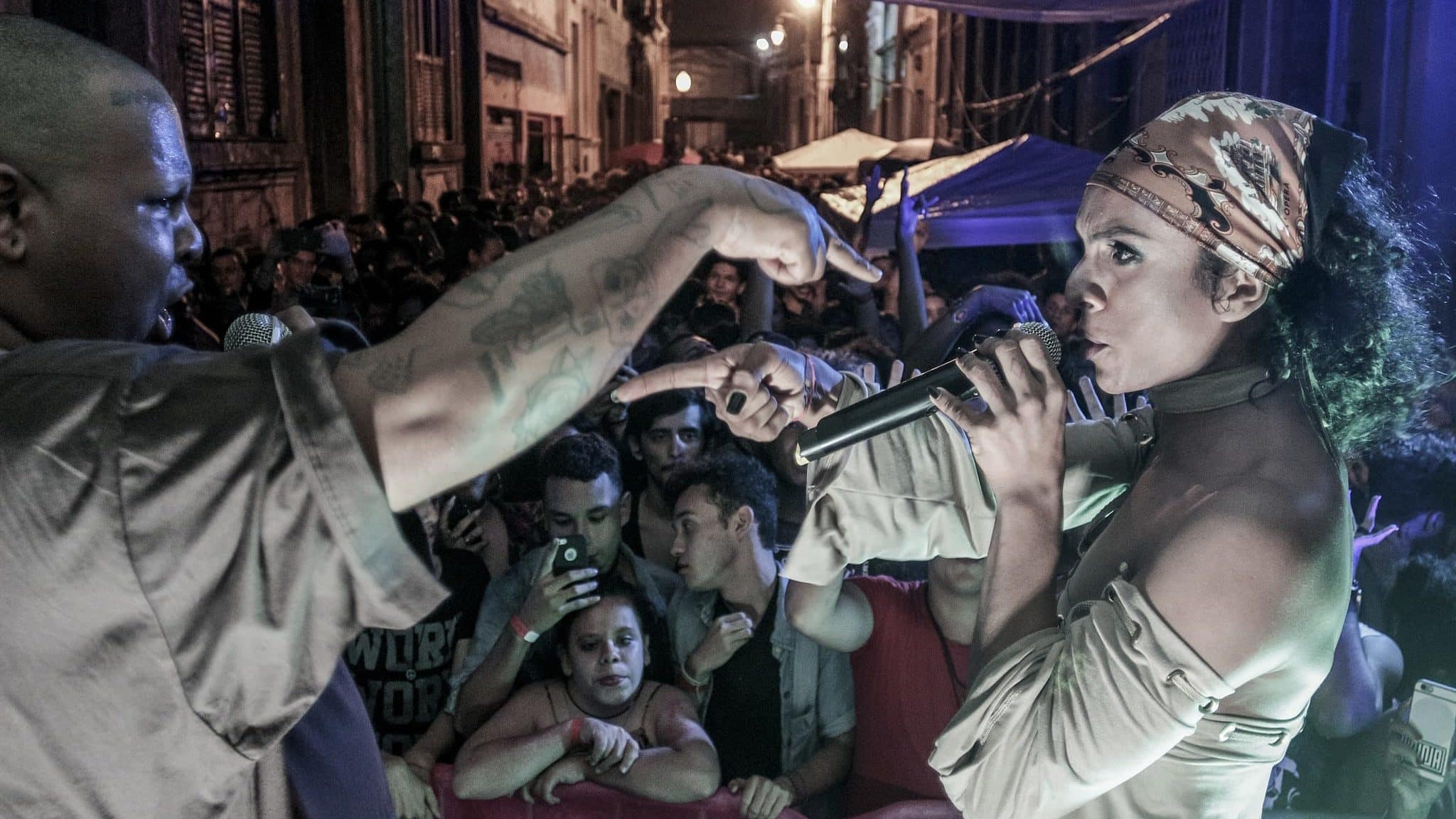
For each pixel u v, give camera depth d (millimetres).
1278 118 1244
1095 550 1359
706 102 59188
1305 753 2783
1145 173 1229
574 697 2775
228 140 9914
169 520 795
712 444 4223
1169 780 1264
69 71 910
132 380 815
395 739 3027
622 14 43844
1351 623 2744
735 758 2807
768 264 985
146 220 947
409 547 821
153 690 825
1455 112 6500
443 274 9148
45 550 792
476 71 18312
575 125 31234
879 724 2723
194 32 9195
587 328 842
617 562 3314
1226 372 1270
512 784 2625
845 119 33688
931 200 8539
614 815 2637
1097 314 1273
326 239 7535
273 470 796
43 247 910
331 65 12453
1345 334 1257
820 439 1356
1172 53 11031
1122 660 1167
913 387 1314
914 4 7965
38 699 813
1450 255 6102
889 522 1556
